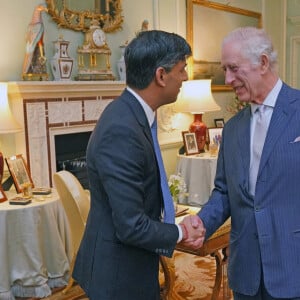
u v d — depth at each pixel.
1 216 2.96
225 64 1.48
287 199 1.41
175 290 3.10
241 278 1.51
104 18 4.37
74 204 2.59
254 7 6.46
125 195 1.30
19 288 3.10
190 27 5.32
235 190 1.53
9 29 3.62
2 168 3.27
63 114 3.93
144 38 1.39
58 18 3.94
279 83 1.49
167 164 5.21
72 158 4.20
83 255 1.50
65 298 3.04
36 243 3.06
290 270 1.41
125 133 1.32
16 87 3.48
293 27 6.73
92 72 4.16
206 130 5.13
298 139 1.40
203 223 1.62
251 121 1.55
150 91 1.41
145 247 1.36
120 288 1.40
